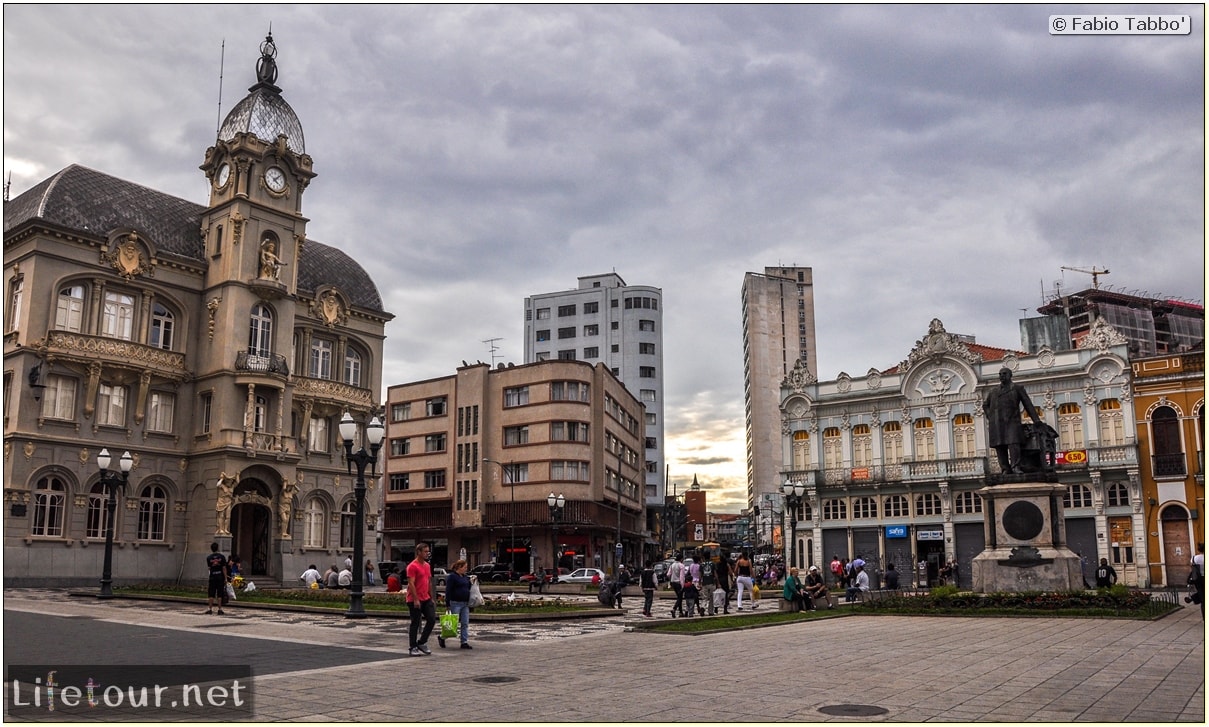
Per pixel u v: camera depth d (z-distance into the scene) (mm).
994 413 27906
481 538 70688
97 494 39281
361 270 54062
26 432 36719
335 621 22625
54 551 37188
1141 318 67938
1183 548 45250
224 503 40844
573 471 68312
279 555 43438
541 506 67438
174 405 42562
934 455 53344
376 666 13984
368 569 43062
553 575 57625
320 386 47938
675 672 13336
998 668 13508
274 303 44875
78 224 39219
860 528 55156
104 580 30812
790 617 23984
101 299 39844
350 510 49406
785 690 11570
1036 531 26156
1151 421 46875
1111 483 47719
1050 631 19375
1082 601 23734
